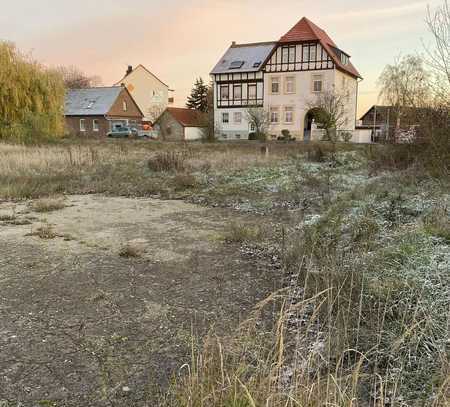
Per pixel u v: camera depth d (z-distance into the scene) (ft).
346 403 6.47
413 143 30.37
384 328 9.16
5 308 11.22
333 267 11.46
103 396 7.64
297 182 31.76
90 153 49.16
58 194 30.37
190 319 10.62
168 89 179.93
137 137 122.72
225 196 29.19
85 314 10.89
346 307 9.97
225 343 8.95
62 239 18.13
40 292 12.30
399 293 10.32
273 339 8.53
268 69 113.09
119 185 33.78
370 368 8.11
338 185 29.91
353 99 124.47
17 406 7.32
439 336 8.63
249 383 6.68
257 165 43.32
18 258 15.44
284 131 110.11
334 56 107.45
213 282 13.14
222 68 121.90
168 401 7.34
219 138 116.78
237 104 120.98
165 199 29.32
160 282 13.12
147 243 17.56
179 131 125.90
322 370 7.96
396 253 12.98
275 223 21.35
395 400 7.09
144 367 8.54
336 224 16.52
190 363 8.57
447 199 19.72
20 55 71.05
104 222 21.66
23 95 67.97
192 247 16.99
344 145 71.97
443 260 12.17
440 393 6.59
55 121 70.44
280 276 13.58
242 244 17.40
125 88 139.85
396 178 27.09
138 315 10.85
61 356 8.91
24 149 51.70
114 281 13.16
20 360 8.75
